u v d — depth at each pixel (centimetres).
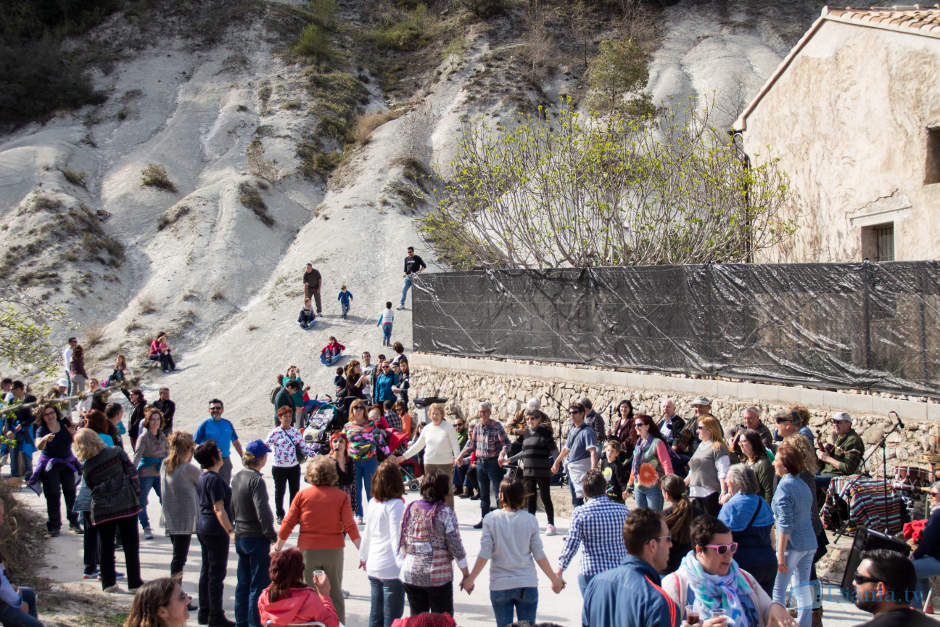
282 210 4412
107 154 5088
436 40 6962
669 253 1972
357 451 1179
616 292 1585
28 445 1500
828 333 1198
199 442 1201
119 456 901
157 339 2978
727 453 866
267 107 5641
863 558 459
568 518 1302
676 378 1441
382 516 712
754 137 1950
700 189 2014
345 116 5662
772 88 1869
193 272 3719
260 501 758
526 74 6028
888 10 1598
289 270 3738
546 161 2181
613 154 2097
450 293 2091
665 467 963
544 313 1781
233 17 6788
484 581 972
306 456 1213
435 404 1191
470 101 5650
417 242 3838
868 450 1112
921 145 1423
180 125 5359
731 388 1335
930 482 924
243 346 3105
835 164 1655
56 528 1178
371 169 4734
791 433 843
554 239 2211
